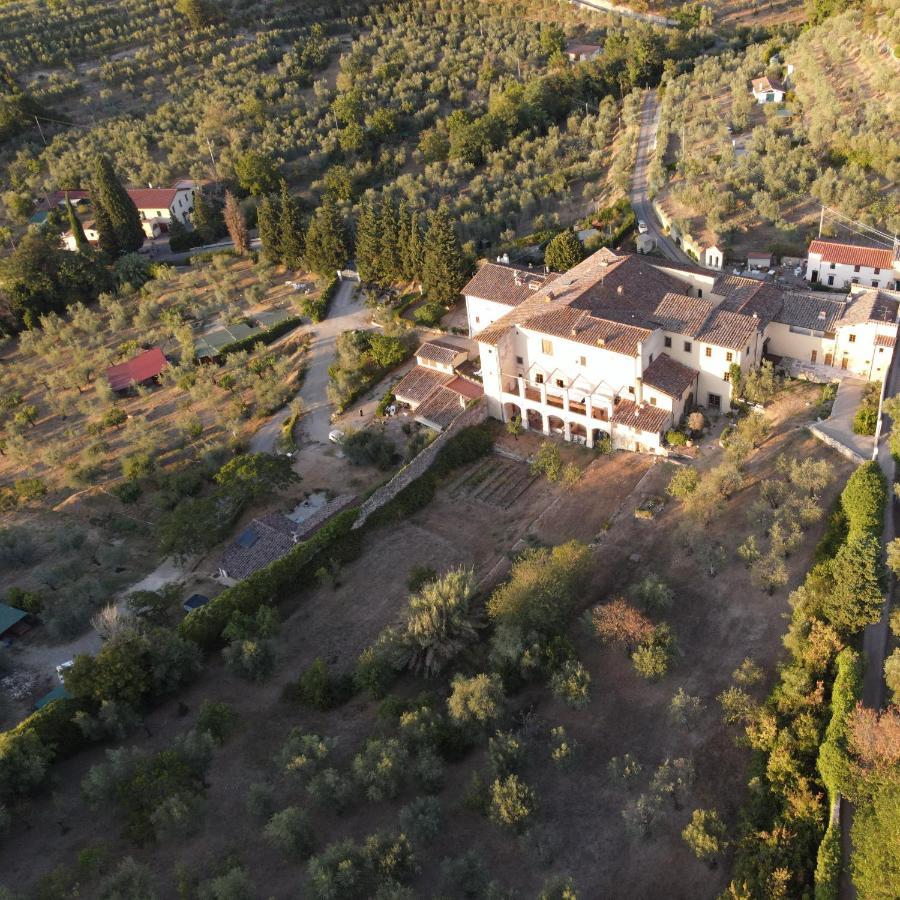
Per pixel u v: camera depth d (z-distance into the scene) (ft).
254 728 195.42
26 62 649.61
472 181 481.46
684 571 223.10
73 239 478.18
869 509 209.67
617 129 531.50
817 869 145.59
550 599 205.36
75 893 151.94
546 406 286.46
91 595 237.86
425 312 363.56
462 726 182.09
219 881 147.43
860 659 177.17
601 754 179.52
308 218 463.83
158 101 621.72
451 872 151.64
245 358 364.17
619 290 287.28
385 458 284.20
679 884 154.20
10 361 399.44
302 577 243.81
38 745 178.09
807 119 437.99
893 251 319.68
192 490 283.38
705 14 628.69
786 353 290.56
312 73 651.66
